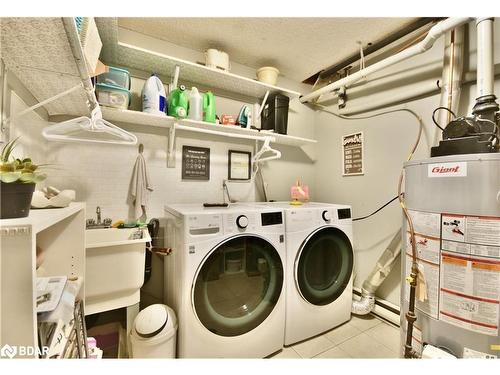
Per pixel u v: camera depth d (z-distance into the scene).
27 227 0.49
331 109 2.55
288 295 1.57
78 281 0.94
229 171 2.23
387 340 1.67
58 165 1.56
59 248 1.01
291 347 1.59
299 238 1.62
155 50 1.87
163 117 1.63
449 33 1.51
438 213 1.04
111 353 1.54
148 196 1.84
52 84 1.04
